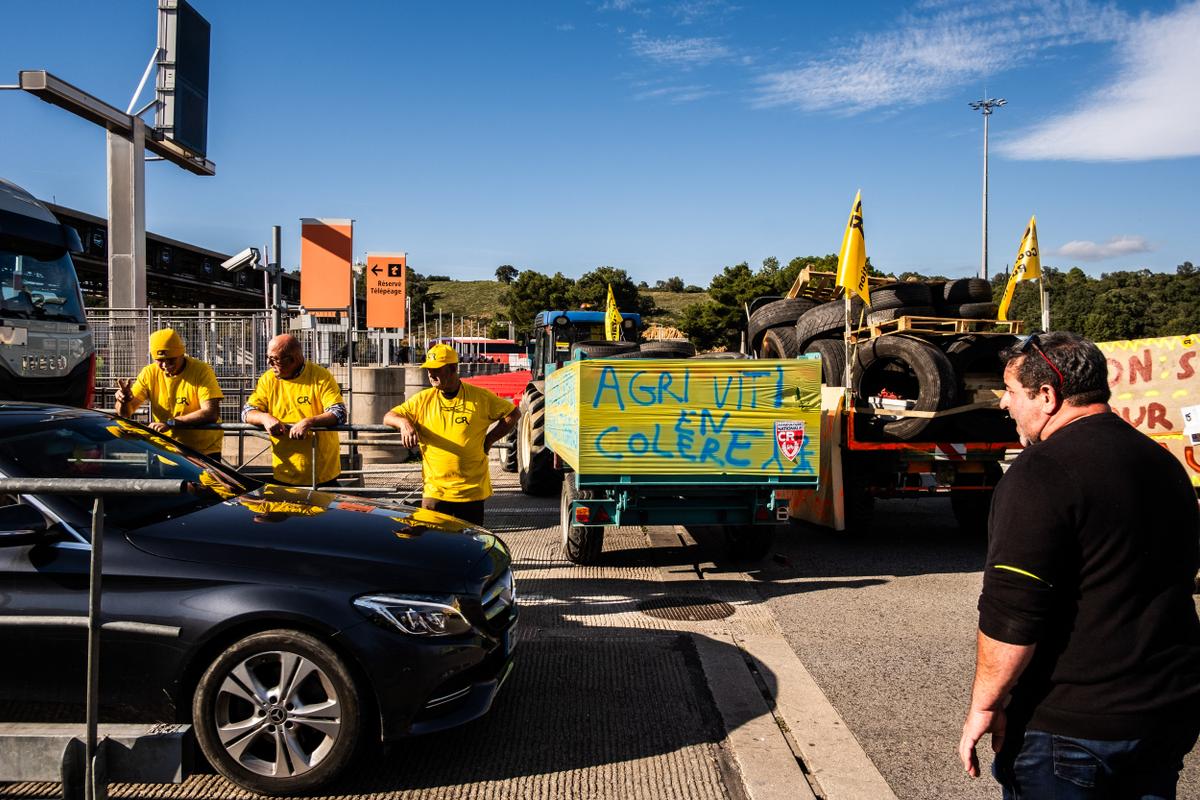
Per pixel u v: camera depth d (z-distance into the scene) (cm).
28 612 329
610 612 590
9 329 908
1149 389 754
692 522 677
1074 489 195
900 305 879
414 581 354
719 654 502
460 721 350
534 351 1488
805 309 1071
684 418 652
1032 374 219
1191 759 379
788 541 845
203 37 1705
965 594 645
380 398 1402
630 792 340
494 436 567
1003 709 208
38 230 969
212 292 5875
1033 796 204
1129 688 193
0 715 335
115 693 331
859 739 393
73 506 351
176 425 600
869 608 607
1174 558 196
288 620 329
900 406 818
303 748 338
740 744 381
